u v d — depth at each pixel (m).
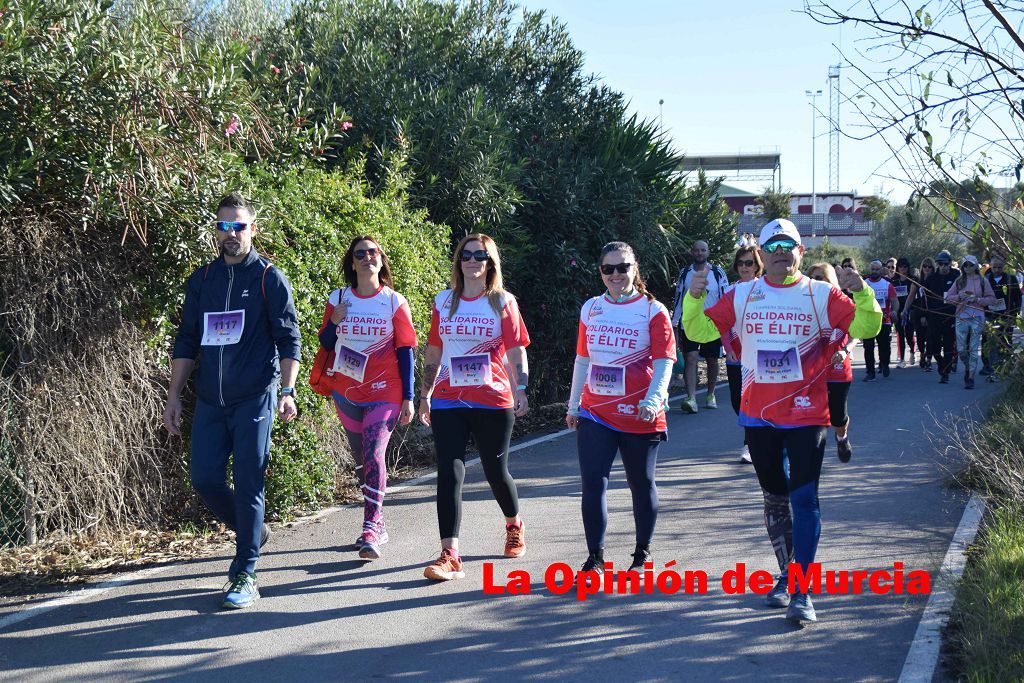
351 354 5.82
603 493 5.22
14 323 5.39
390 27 11.84
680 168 15.48
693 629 4.55
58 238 5.56
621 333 5.19
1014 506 5.96
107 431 5.77
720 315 4.83
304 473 6.68
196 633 4.59
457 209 10.68
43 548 5.65
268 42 10.88
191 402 6.38
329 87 9.92
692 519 6.51
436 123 10.66
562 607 4.88
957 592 4.70
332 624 4.70
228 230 5.04
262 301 5.07
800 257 4.68
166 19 6.56
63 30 5.62
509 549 5.75
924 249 25.72
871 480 7.53
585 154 13.31
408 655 4.32
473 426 5.52
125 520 6.02
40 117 5.47
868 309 4.52
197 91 6.05
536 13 13.46
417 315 8.41
